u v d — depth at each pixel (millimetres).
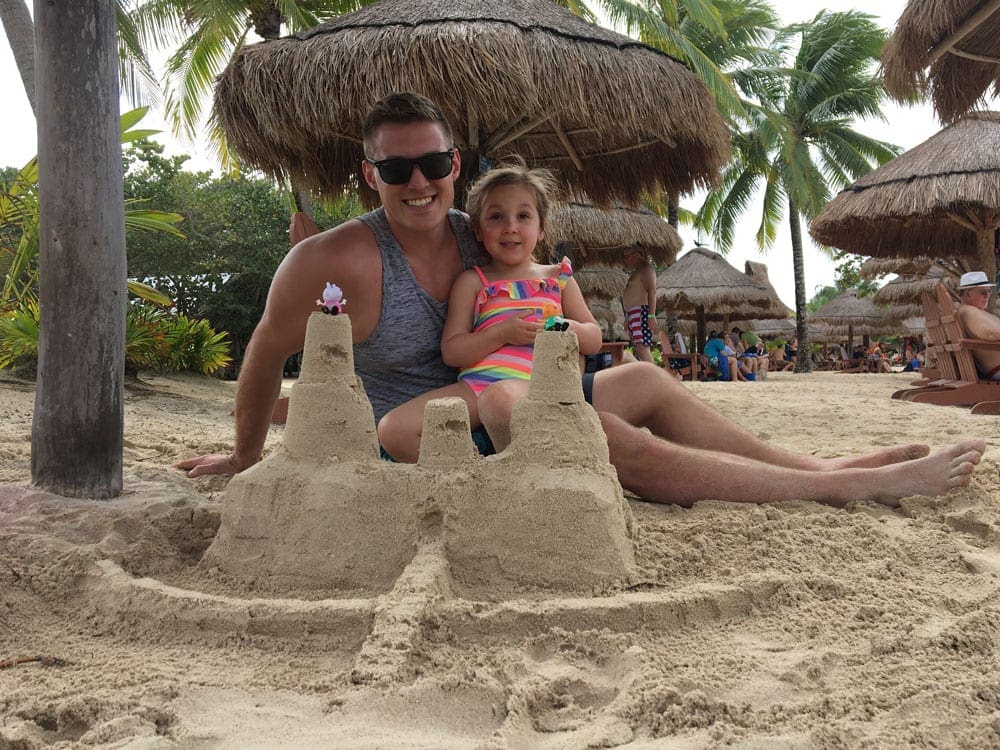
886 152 23891
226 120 6133
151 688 1708
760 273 22828
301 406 2506
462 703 1674
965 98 9414
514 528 2309
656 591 2221
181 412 7809
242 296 24875
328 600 2129
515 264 3082
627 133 6422
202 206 24094
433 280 3053
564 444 2387
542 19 6219
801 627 2070
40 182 3109
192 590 2336
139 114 8391
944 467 3076
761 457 3242
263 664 1917
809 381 14812
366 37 5734
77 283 3088
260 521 2453
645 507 3000
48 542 2553
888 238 13906
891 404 8750
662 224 12648
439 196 2873
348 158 6859
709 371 17922
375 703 1647
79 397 3107
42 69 3061
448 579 2232
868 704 1645
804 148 22625
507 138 7117
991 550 2613
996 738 1510
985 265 12195
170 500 3084
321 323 2504
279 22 14273
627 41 6445
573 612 2064
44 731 1571
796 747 1483
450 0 6367
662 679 1734
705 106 6562
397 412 2855
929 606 2176
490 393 2729
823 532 2691
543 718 1658
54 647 2016
